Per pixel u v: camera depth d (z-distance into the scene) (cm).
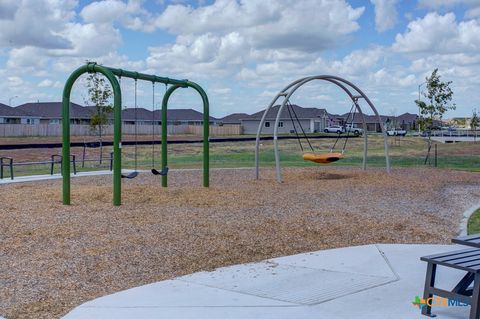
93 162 2736
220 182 1694
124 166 2498
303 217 1059
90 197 1257
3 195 1305
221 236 880
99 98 2681
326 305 554
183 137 6066
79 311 537
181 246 813
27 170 2355
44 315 541
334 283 638
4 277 660
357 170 2155
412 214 1147
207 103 1498
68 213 1048
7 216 1012
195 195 1313
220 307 548
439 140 5900
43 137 5753
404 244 861
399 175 1962
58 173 2094
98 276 675
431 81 3353
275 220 1018
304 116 8350
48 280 653
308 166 2436
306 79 1791
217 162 2809
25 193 1345
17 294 601
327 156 1845
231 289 614
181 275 690
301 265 727
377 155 3456
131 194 1299
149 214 1043
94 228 909
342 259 758
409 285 629
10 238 841
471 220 1104
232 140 5194
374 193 1470
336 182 1692
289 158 3156
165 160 1491
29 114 7150
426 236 934
